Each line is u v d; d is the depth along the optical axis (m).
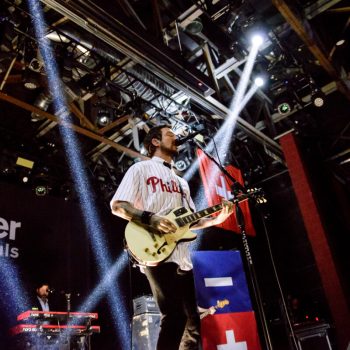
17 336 5.26
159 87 7.03
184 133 7.71
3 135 7.59
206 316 4.42
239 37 6.66
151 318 5.77
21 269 7.04
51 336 5.34
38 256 7.32
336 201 9.26
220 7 5.97
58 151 8.18
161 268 2.37
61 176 8.27
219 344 4.34
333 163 9.78
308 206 7.91
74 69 6.47
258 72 7.74
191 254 4.69
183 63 5.97
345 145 9.48
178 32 6.12
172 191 2.68
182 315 2.31
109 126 7.26
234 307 4.63
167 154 2.92
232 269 4.87
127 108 6.99
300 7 6.61
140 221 2.41
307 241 9.21
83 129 6.94
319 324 6.40
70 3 4.63
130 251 2.42
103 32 5.07
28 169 7.84
